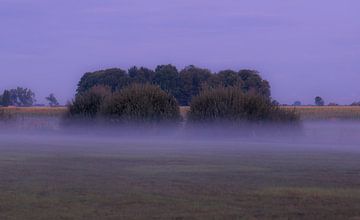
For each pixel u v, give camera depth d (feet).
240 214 39.91
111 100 173.37
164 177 58.65
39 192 48.62
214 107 158.81
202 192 48.73
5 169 65.82
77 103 186.50
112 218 38.65
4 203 43.55
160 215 39.58
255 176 59.67
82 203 43.68
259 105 159.43
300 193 48.16
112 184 53.47
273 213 40.27
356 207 42.27
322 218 38.86
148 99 170.09
